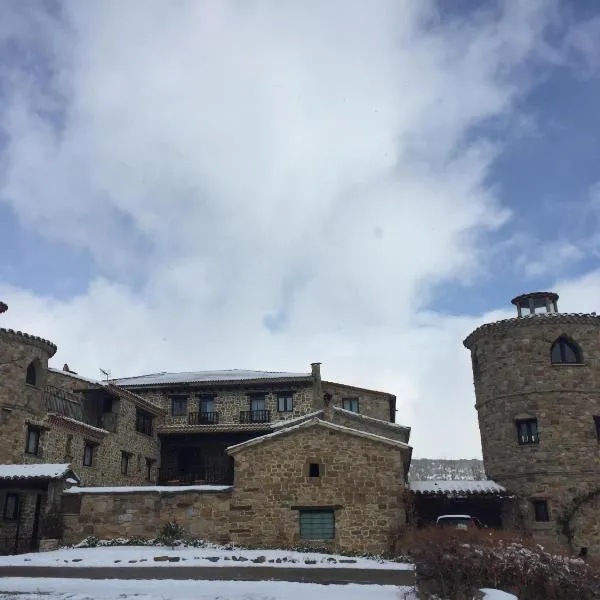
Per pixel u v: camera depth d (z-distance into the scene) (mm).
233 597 13734
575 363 30281
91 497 24578
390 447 24500
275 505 24188
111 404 35969
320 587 15102
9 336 29391
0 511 26047
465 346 34281
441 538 15477
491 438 30969
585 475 28359
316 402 40656
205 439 41531
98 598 13570
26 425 28984
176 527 23891
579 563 15070
